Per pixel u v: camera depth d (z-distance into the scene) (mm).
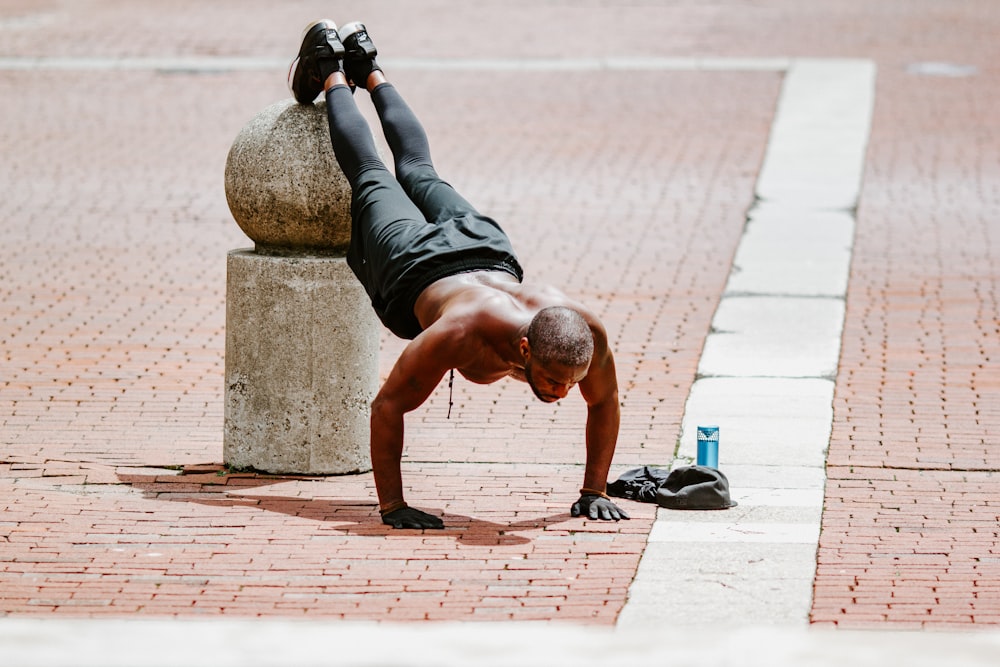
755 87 41875
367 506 15547
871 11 55250
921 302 24531
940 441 17797
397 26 51500
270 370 16625
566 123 38125
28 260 27234
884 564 13438
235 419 16844
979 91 41469
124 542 14102
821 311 23938
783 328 23047
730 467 16734
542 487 16203
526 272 26438
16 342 22453
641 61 45406
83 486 16172
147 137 37062
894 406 19281
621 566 13375
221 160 35094
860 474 16531
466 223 14922
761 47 47719
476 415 19266
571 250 27906
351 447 16891
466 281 14312
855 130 37094
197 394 20188
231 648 10383
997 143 35938
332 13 54344
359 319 16703
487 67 44688
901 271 26391
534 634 10852
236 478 16625
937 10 55625
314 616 11945
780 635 10898
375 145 15789
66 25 52094
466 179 32969
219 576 13078
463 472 16859
